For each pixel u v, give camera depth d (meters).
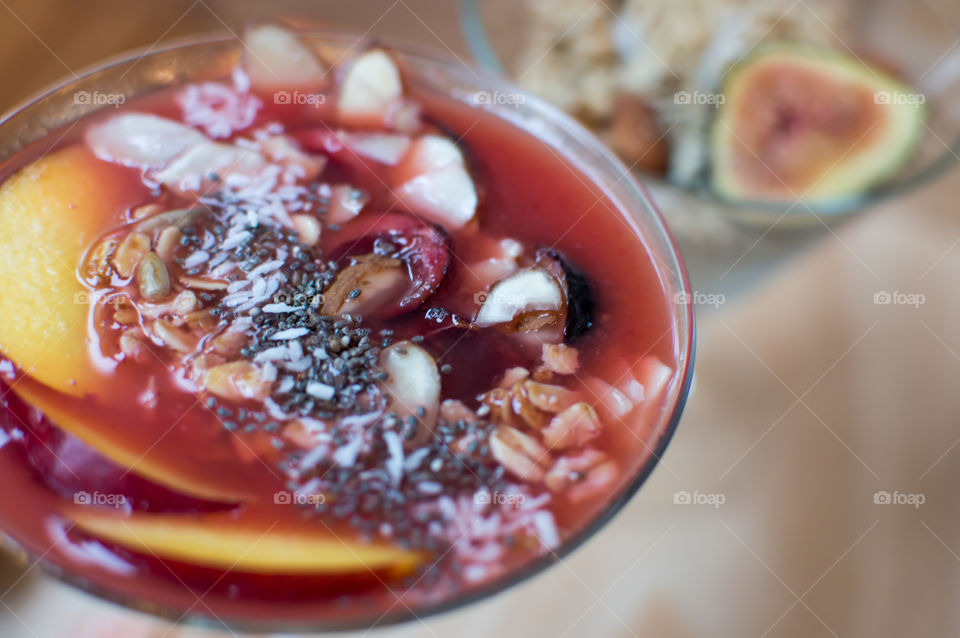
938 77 0.34
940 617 0.28
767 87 0.32
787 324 0.32
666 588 0.28
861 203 0.29
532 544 0.20
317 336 0.22
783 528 0.29
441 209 0.24
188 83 0.26
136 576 0.20
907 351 0.32
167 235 0.22
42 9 0.32
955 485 0.30
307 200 0.23
